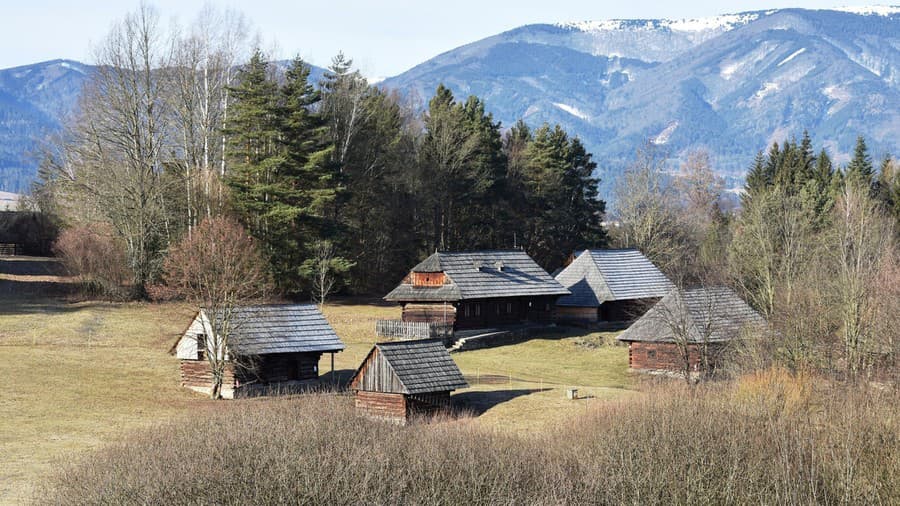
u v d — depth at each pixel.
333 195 81.75
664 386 49.22
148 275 77.44
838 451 34.25
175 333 68.56
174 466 33.59
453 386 49.31
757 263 66.69
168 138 81.12
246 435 37.28
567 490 33.28
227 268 54.38
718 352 54.81
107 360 60.28
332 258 82.88
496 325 79.38
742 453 35.41
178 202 79.88
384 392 48.12
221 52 82.00
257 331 55.66
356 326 76.62
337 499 31.44
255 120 80.75
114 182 77.56
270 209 79.69
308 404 46.00
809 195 92.88
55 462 37.66
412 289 77.38
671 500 32.97
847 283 53.09
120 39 78.38
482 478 33.38
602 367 67.00
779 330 53.69
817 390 44.28
